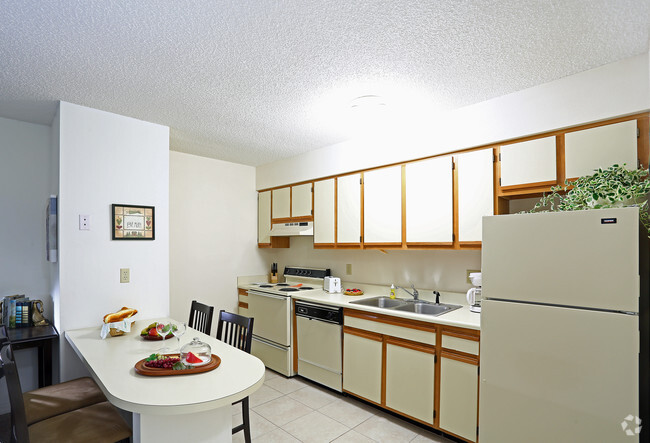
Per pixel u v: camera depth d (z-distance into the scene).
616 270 1.47
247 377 1.60
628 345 1.43
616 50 1.80
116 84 2.17
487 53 1.82
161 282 2.86
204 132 3.11
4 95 2.33
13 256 2.80
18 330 2.47
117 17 1.50
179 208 3.77
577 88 2.04
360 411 2.76
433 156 2.75
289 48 1.77
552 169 2.15
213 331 3.99
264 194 4.36
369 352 2.78
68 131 2.44
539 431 1.63
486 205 2.43
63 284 2.38
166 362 1.68
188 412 1.33
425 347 2.46
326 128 3.00
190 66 1.95
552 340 1.61
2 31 1.59
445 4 1.43
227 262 4.16
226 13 1.48
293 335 3.48
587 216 1.55
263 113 2.66
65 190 2.41
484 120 2.43
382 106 2.52
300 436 2.39
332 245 3.46
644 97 1.82
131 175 2.73
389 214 2.99
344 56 1.85
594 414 1.50
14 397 1.32
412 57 1.86
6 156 2.79
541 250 1.67
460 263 2.91
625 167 1.90
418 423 2.56
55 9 1.44
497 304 1.78
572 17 1.52
